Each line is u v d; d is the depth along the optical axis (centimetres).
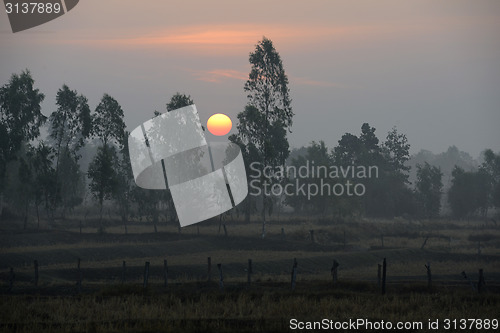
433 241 6462
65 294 2902
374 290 3000
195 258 4588
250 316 2247
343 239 6469
